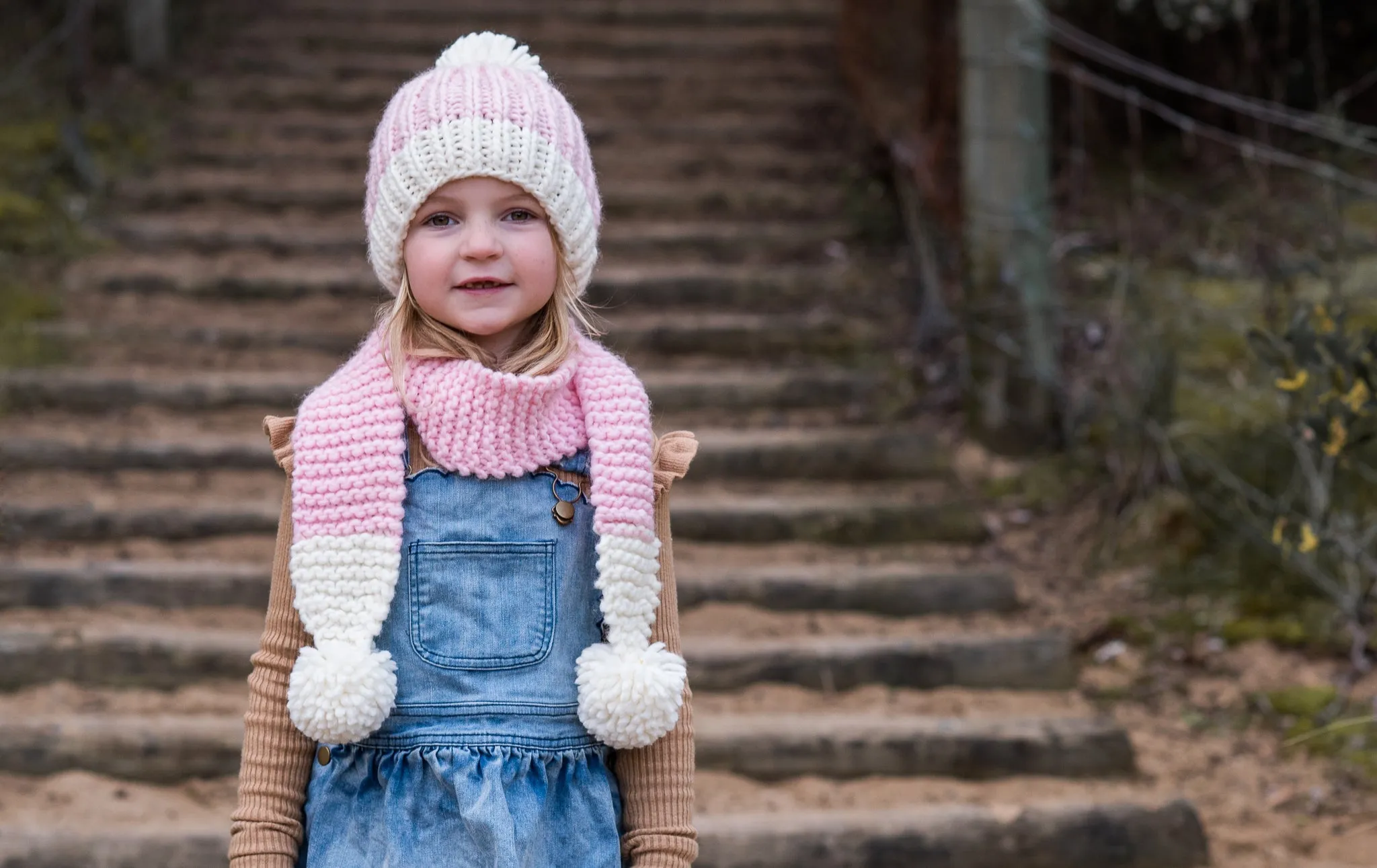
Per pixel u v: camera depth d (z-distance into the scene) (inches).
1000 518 178.7
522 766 64.3
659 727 65.6
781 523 174.7
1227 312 183.0
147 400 194.7
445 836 63.7
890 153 244.1
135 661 145.9
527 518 67.1
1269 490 161.5
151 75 284.7
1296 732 139.5
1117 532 169.5
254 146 266.7
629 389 69.9
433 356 68.3
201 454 182.4
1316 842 125.3
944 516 175.6
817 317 218.8
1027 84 184.2
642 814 68.0
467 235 67.3
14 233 225.5
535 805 64.0
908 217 231.6
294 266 233.0
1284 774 135.0
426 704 64.9
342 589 65.1
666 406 199.5
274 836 65.3
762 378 201.6
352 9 313.6
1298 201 201.9
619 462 67.8
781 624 159.0
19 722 134.0
